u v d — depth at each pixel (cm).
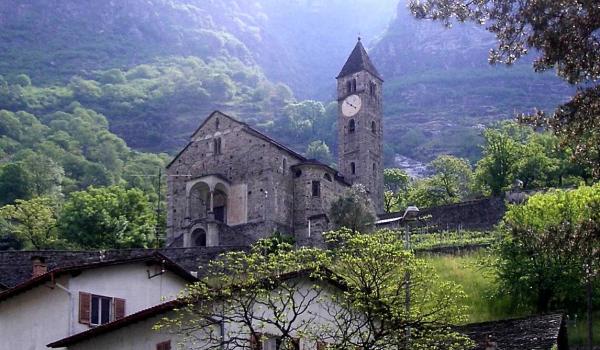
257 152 8900
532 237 3916
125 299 3753
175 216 9212
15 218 9544
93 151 17825
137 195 9462
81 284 3694
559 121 2548
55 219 9681
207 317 2825
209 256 5988
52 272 3659
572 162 2583
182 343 2955
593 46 2422
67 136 18188
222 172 9056
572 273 4634
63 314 3656
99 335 3359
